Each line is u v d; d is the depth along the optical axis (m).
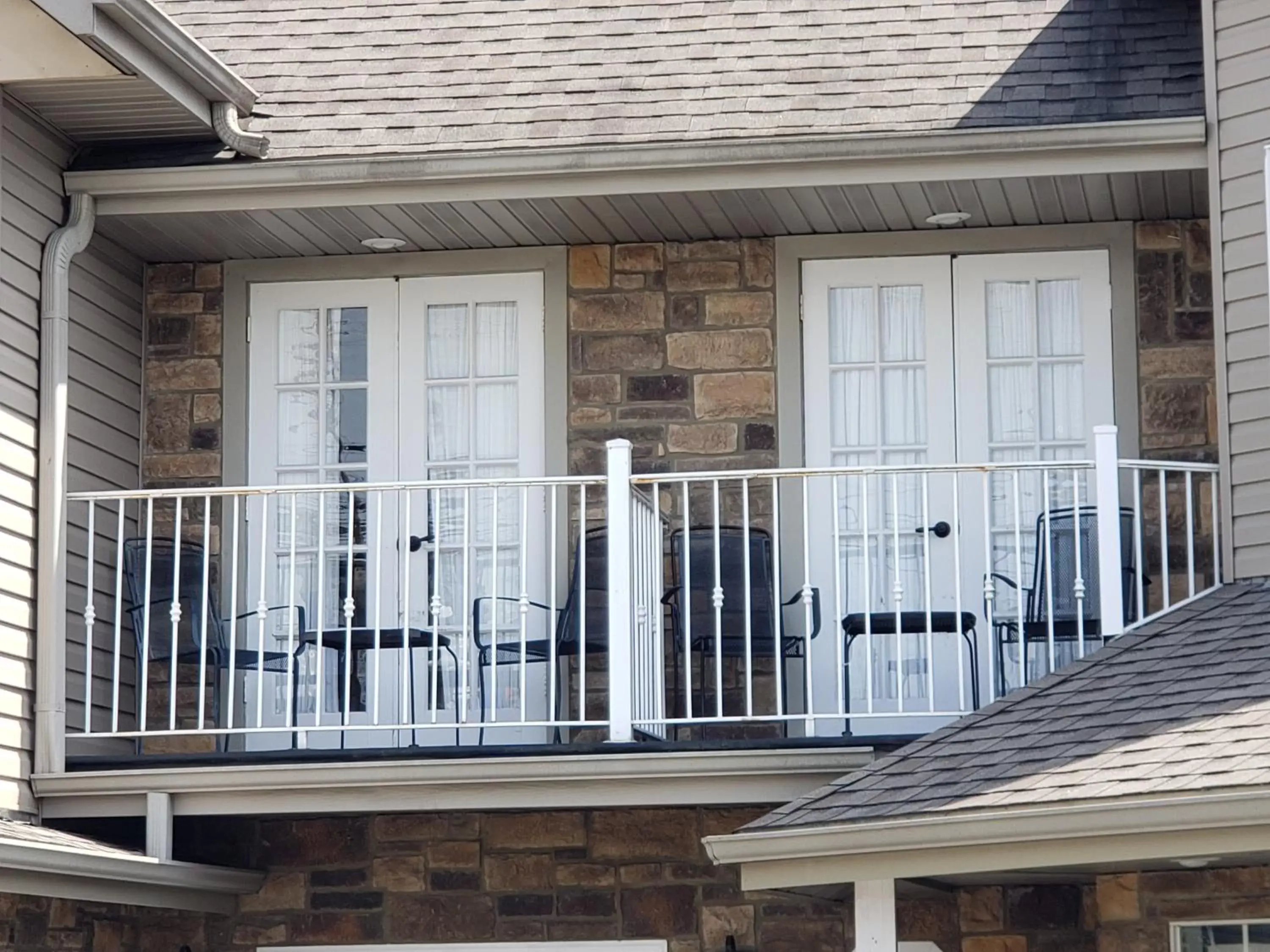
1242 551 14.38
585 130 15.70
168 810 14.42
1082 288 16.34
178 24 16.73
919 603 16.31
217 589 16.88
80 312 16.08
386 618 16.77
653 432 16.59
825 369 16.55
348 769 14.12
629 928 15.48
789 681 16.27
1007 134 14.88
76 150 15.82
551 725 14.04
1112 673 13.14
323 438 17.00
